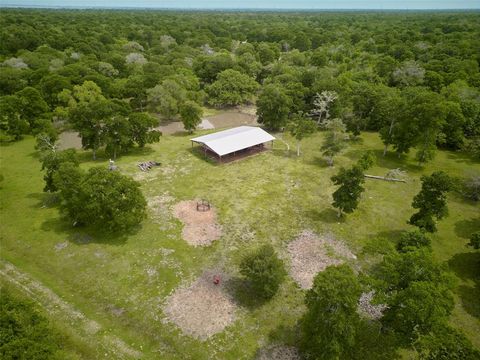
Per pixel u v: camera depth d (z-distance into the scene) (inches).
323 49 5511.8
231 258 1489.9
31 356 832.3
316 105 3014.3
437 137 2417.6
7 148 2546.8
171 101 3090.6
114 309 1236.5
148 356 1074.7
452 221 1772.9
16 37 5049.2
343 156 2501.2
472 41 4931.1
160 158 2434.8
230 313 1228.5
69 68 3506.4
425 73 3627.0
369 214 1813.5
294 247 1562.5
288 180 2151.8
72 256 1483.8
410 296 944.9
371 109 2960.1
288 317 1216.2
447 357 882.1
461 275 1414.9
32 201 1881.2
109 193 1480.1
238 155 2493.8
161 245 1557.6
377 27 7755.9
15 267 1422.2
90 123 2306.8
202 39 6225.4
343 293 916.6
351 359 1066.7
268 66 4355.3
